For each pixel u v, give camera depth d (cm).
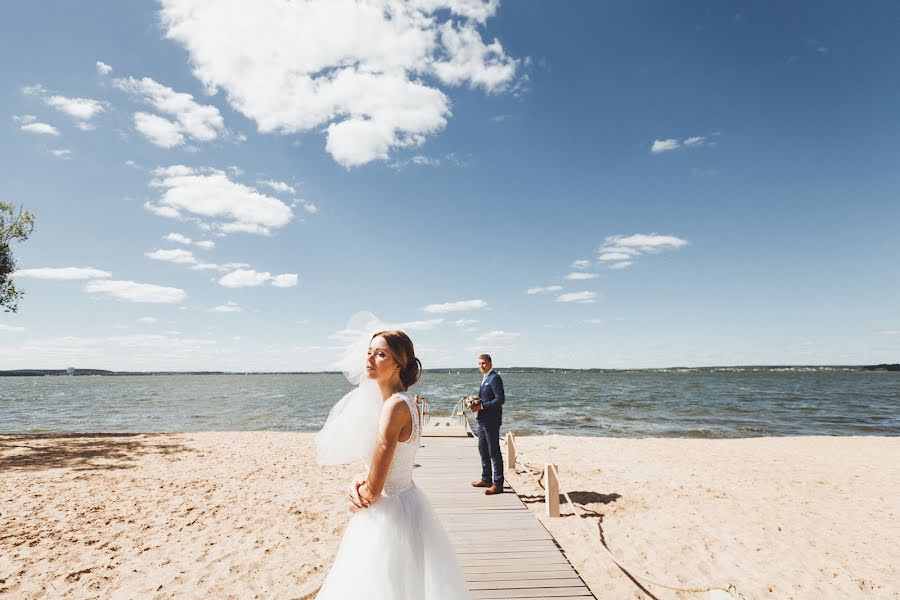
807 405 3819
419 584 181
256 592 484
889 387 7231
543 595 381
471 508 597
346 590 178
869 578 531
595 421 2614
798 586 512
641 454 1364
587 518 721
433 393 5672
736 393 5641
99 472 1088
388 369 186
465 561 444
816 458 1324
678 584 512
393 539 181
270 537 648
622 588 498
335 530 677
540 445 1558
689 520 726
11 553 587
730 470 1132
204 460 1253
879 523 724
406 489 194
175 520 723
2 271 1455
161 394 6625
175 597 474
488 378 685
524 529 525
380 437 174
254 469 1127
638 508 786
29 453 1354
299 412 3416
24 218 1495
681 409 3416
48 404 4516
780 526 705
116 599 470
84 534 658
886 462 1268
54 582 507
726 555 592
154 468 1140
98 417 3112
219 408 3838
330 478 1029
